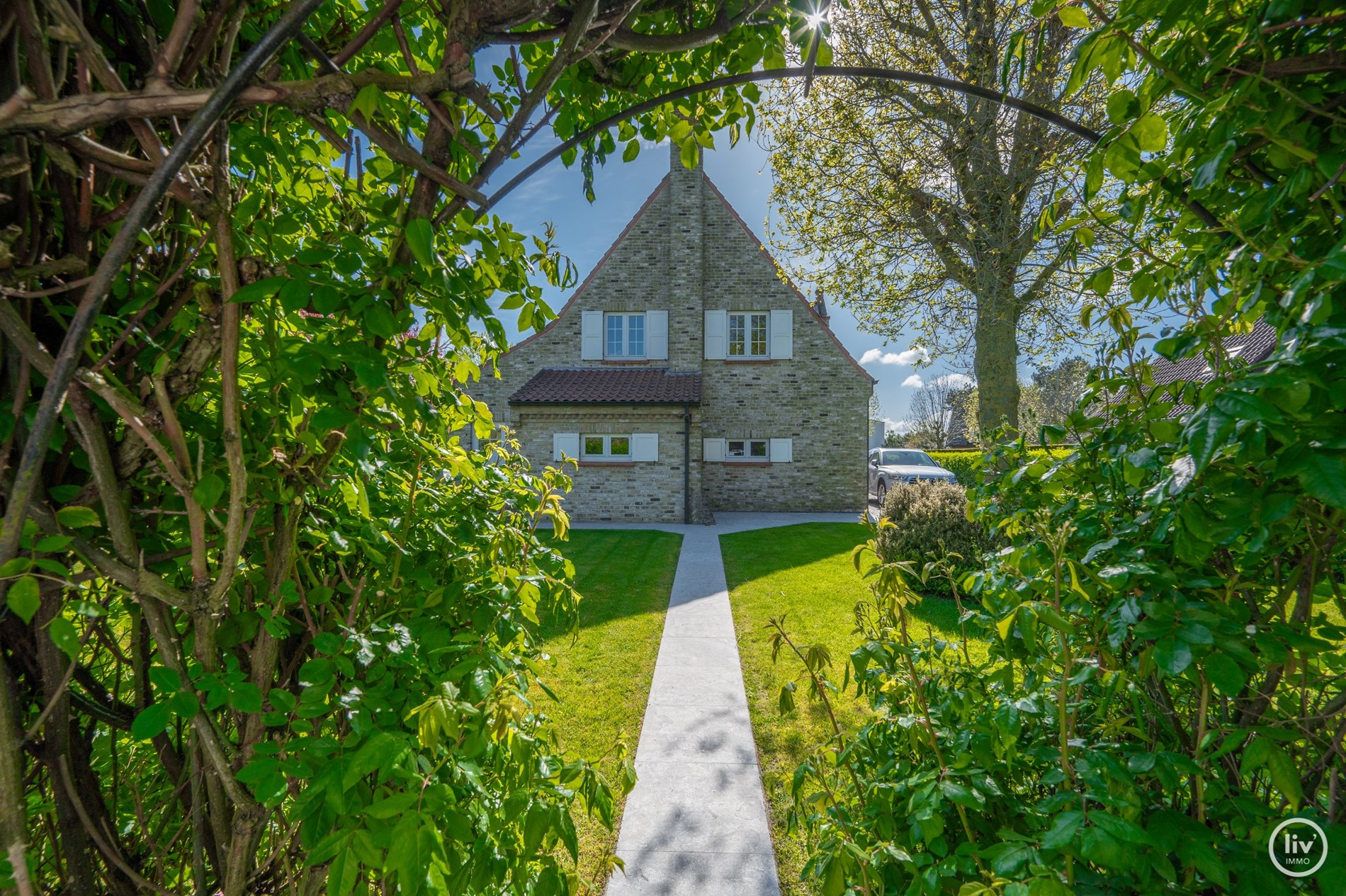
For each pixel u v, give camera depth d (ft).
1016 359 26.22
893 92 25.41
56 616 2.96
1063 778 3.46
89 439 2.55
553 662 5.79
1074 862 3.40
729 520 45.09
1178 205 3.93
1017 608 3.62
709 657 16.74
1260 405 2.52
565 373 49.26
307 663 3.22
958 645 5.41
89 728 3.65
